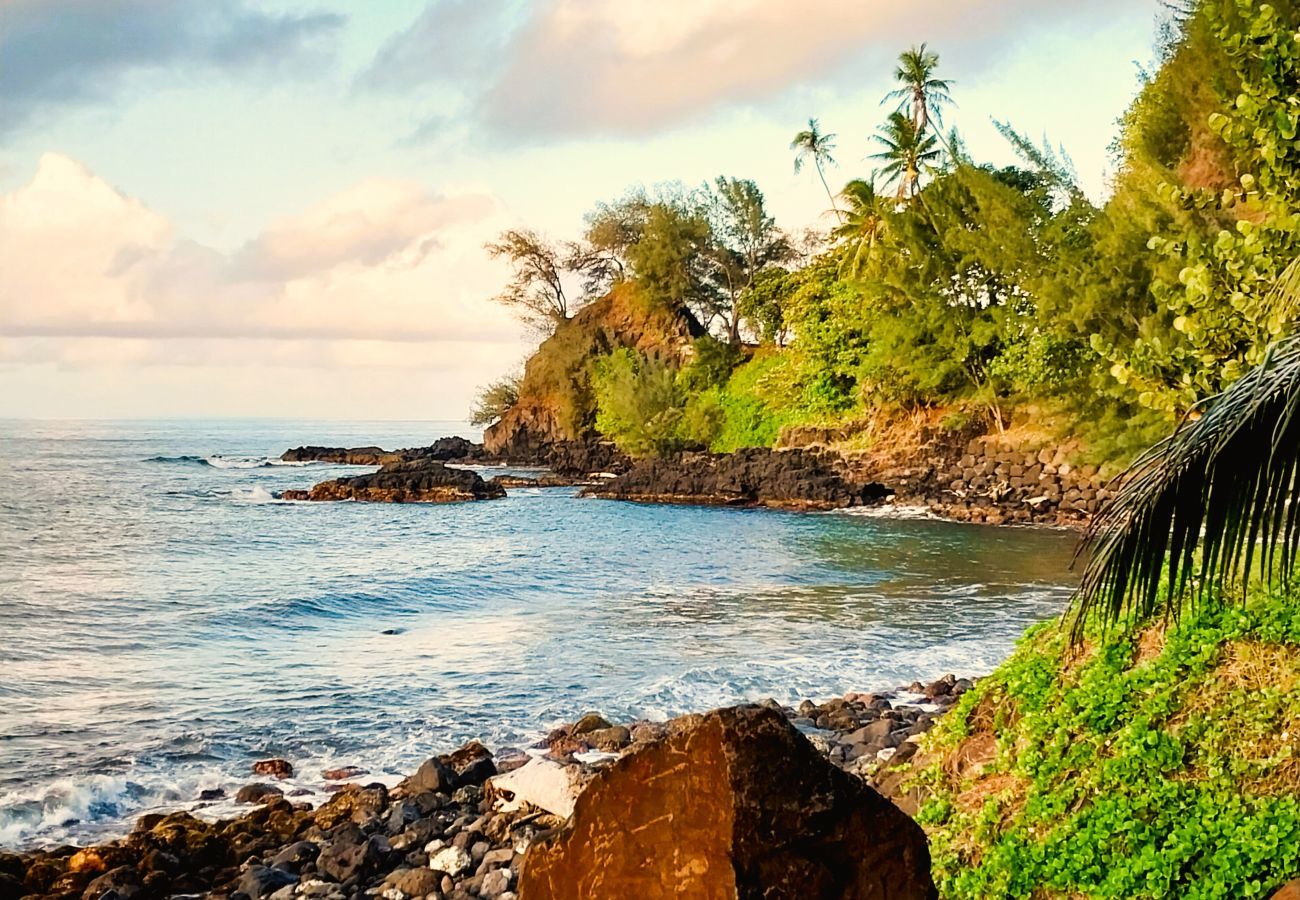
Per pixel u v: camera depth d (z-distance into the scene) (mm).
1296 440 4648
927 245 48844
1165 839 6512
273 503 56250
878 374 51281
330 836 10453
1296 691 7094
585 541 38000
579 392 81250
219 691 16625
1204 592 8102
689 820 4055
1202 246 9562
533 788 10555
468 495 57375
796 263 81750
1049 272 41562
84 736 14094
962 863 7348
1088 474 42250
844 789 4102
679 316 82938
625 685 16703
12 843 10570
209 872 9688
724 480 53469
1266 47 8492
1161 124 30062
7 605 24641
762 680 16781
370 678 17453
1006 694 8750
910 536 38156
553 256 90500
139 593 26562
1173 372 9492
